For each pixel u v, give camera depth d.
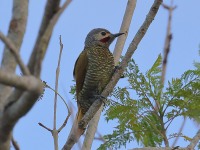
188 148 9.73
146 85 11.99
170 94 11.91
